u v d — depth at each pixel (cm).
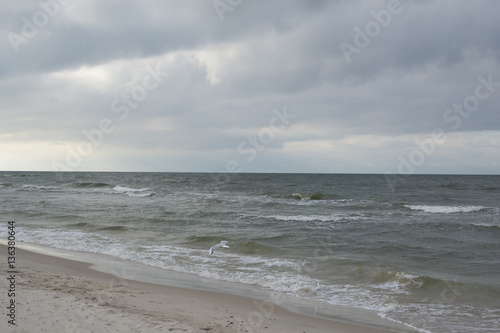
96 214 2391
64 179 8212
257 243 1483
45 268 1100
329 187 5662
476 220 2317
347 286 994
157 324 623
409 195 4206
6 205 2823
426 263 1269
